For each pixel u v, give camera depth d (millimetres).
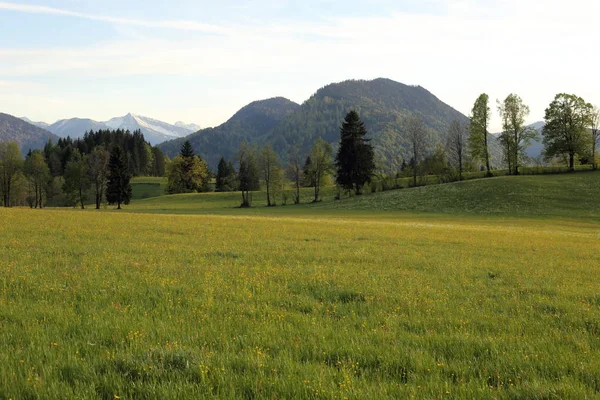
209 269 15188
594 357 7234
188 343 7293
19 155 100062
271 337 7848
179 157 139500
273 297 11273
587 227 54281
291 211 84938
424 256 21438
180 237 25594
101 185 96750
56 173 165125
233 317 9156
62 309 9180
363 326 8859
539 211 66875
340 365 6617
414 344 7719
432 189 90500
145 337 7496
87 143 196000
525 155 95500
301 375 6074
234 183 151000
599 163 96125
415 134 103438
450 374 6465
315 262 18000
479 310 10766
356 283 13602
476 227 48031
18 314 8688
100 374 5914
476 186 85438
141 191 159625
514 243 30109
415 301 11328
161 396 5301
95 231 26688
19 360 6262
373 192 102250
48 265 14922
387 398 5422
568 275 17172
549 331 9016
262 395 5422
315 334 8117
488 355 7348
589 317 10125
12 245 19453
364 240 28594
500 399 5602
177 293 11469
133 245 21094
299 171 109250
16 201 108500
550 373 6602
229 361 6434
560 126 90562
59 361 6312
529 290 13672
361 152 99000
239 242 24375
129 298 10664
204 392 5441
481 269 18016
